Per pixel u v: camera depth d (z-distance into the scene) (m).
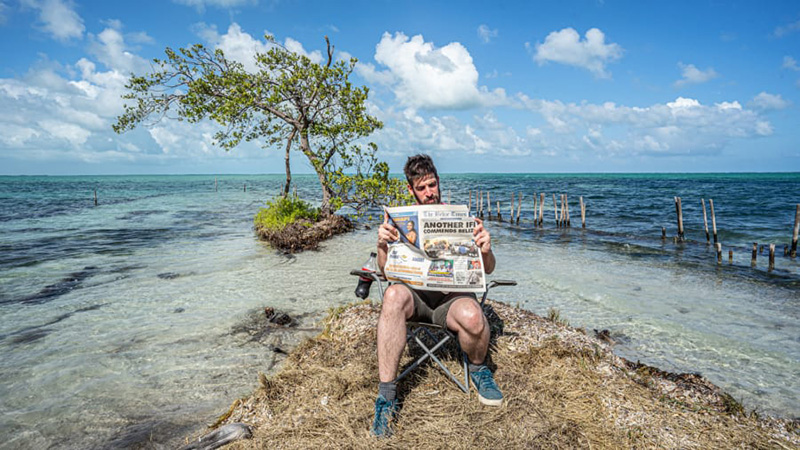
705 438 2.30
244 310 5.54
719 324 5.30
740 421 2.49
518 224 19.00
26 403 3.24
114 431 2.83
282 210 15.28
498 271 8.35
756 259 10.48
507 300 6.21
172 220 18.48
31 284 7.13
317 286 6.85
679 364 4.12
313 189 56.56
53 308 5.75
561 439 2.24
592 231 16.34
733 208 24.73
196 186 71.75
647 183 71.62
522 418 2.39
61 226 16.09
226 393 3.34
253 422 2.57
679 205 13.66
